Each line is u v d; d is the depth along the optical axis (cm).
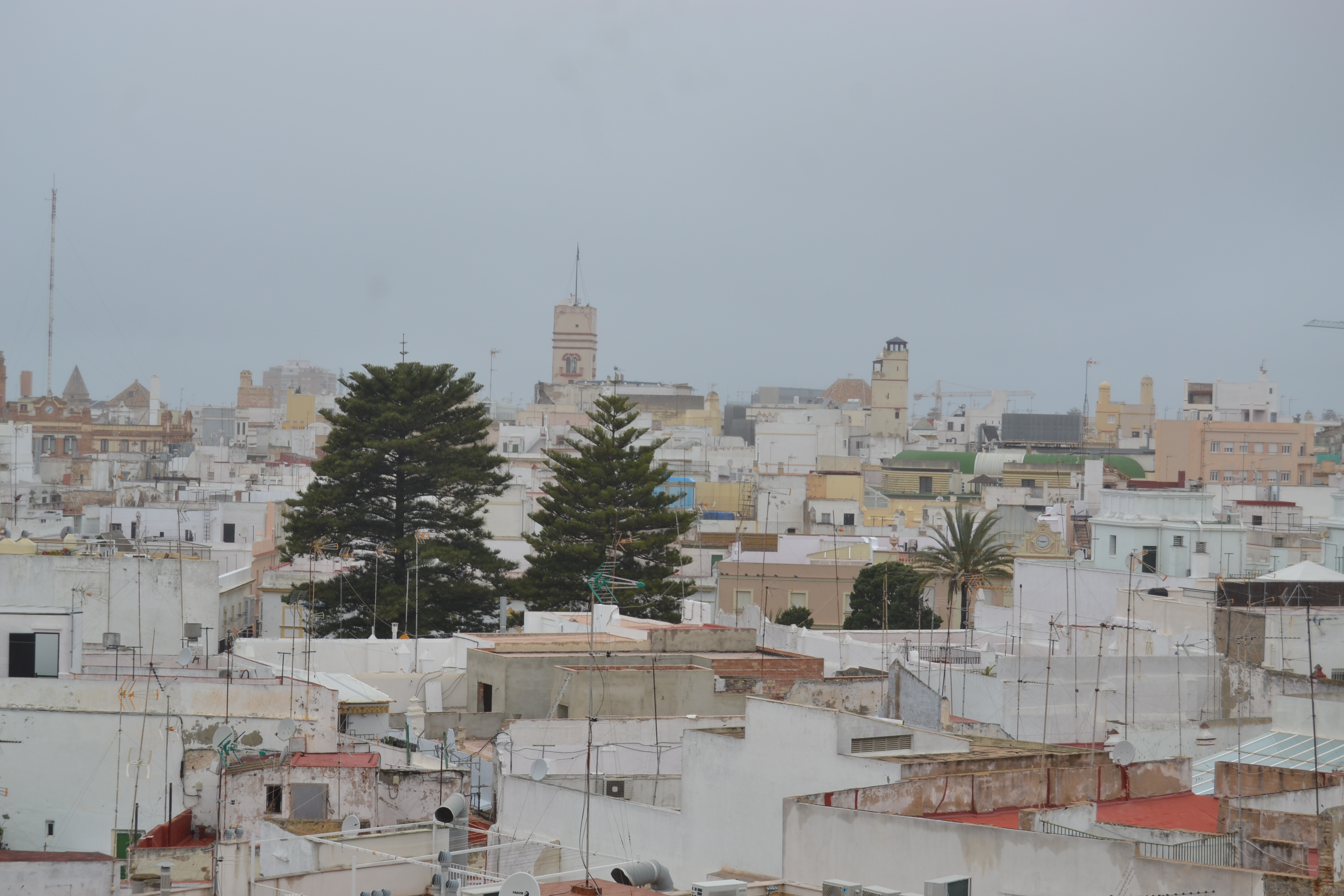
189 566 7638
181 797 5906
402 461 11875
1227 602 7806
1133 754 4041
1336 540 12075
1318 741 5294
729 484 19400
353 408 12075
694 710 6369
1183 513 11531
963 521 12188
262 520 15125
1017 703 6094
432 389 12244
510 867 4428
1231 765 4247
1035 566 10350
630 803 4566
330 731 6053
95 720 6016
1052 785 3988
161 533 14638
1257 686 6091
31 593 7519
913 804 3753
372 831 4356
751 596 13188
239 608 12319
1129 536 11450
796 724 4216
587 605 11119
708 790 4384
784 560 13812
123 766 5975
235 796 4891
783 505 19038
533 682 6588
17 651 6309
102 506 15762
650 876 3900
